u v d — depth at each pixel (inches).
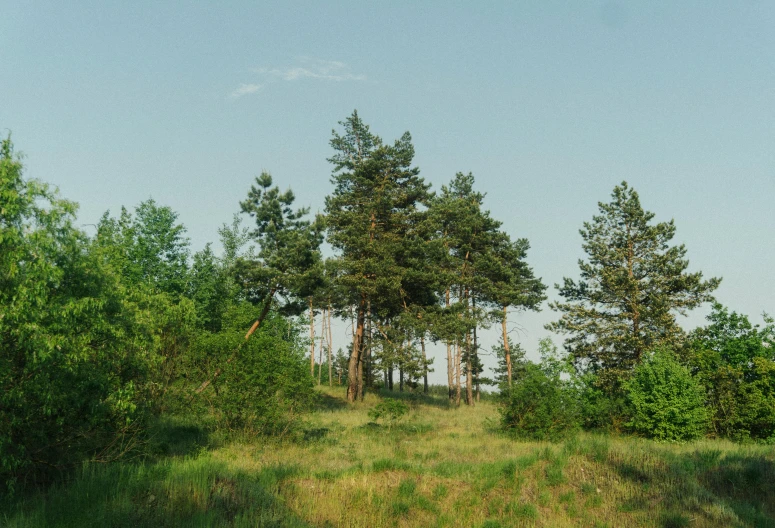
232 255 1715.1
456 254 1817.2
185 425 765.3
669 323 1290.6
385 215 1568.7
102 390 491.2
